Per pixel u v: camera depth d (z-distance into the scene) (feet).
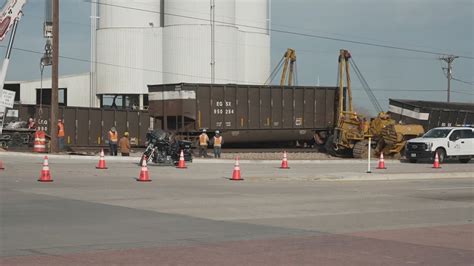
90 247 31.65
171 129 138.10
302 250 31.58
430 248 32.55
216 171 88.94
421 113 150.41
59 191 58.44
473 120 160.25
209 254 30.17
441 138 116.26
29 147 130.21
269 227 39.63
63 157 108.99
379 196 60.80
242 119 142.92
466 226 41.19
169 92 136.87
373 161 123.95
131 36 235.61
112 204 50.19
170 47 228.22
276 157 132.67
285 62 197.16
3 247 31.32
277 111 148.25
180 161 93.56
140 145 151.53
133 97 242.17
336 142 144.77
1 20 114.73
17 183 65.31
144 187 64.59
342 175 82.33
